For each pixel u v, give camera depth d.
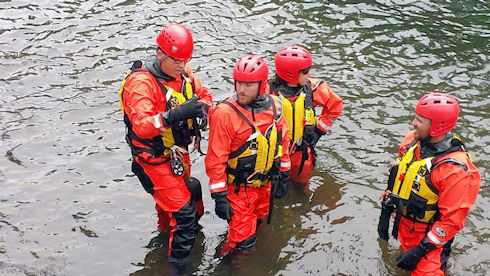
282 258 5.33
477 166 6.50
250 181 5.03
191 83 4.96
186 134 4.86
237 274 5.15
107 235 5.57
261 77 4.64
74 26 9.74
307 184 6.31
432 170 4.45
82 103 7.71
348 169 6.54
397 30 9.73
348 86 8.12
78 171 6.45
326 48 9.15
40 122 7.29
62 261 5.26
